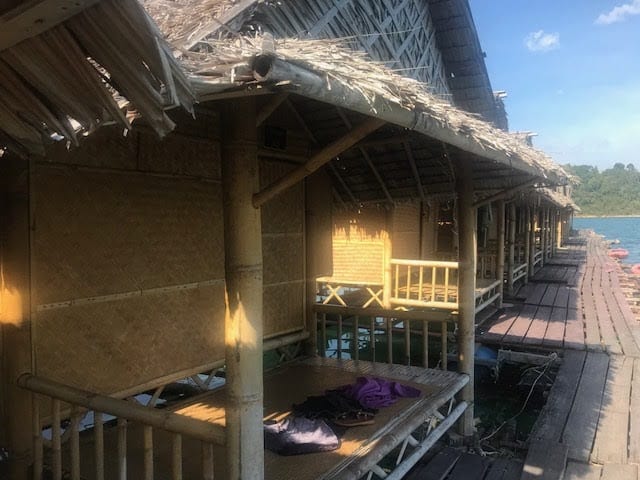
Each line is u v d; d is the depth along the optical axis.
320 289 8.74
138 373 3.46
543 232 16.66
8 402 2.79
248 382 2.24
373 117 2.09
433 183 4.79
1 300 2.80
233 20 2.14
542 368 6.84
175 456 2.33
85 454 3.14
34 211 2.84
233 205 2.22
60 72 1.30
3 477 2.77
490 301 8.87
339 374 4.72
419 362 7.51
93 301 3.16
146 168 3.48
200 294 3.91
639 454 4.24
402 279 9.39
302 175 2.21
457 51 5.57
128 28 1.13
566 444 4.41
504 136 3.94
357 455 3.06
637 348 7.04
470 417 4.70
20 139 1.72
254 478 2.27
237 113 2.20
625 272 16.06
